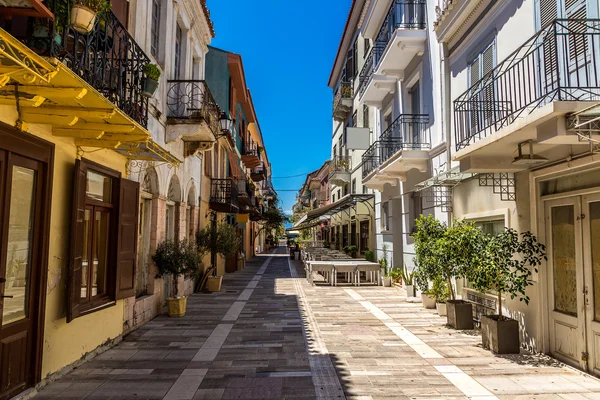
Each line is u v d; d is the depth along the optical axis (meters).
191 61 11.34
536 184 6.30
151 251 9.04
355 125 20.66
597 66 4.88
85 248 6.09
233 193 16.61
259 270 22.50
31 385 4.73
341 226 25.27
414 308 10.31
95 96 4.00
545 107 4.35
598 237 5.25
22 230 4.68
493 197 7.49
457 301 8.27
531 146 5.43
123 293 7.03
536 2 6.05
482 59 7.79
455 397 4.64
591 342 5.32
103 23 4.81
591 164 5.21
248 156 26.27
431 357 6.15
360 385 5.02
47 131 5.03
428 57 10.66
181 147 10.74
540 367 5.62
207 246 12.73
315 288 14.33
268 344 6.92
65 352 5.45
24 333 4.61
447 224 9.30
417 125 11.56
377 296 12.38
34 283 4.82
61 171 5.41
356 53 20.52
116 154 6.91
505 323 6.32
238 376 5.35
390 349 6.59
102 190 6.62
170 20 9.55
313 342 7.04
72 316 5.42
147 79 6.33
